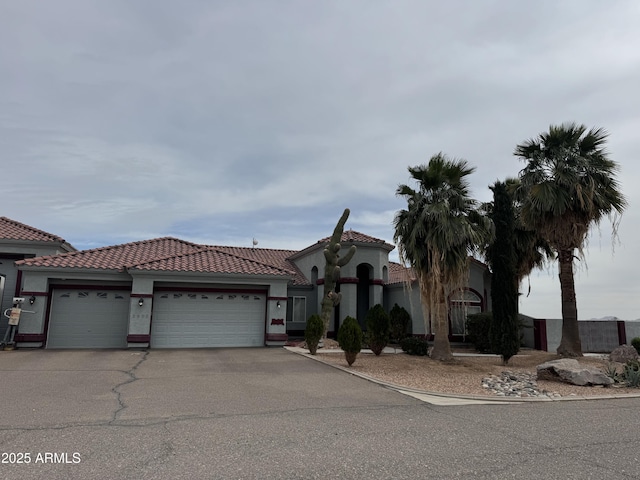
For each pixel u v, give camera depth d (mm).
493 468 5586
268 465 5594
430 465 5668
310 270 26234
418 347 17859
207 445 6348
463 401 10164
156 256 20766
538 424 8031
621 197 17531
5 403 8656
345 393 10500
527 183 18016
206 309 19438
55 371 12250
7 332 16719
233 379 11797
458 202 16484
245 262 21156
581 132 17453
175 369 13102
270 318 19844
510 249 17359
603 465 5766
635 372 13000
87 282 18453
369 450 6258
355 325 14516
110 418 7746
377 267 24609
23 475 5102
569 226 17688
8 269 19969
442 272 16250
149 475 5176
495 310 17141
